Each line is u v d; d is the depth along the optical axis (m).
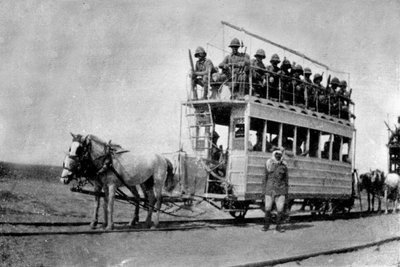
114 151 11.84
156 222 12.71
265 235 12.84
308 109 17.14
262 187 13.95
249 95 14.24
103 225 11.78
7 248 8.84
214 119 15.46
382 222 17.22
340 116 19.55
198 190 13.89
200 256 9.62
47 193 18.22
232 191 13.93
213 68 14.72
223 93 14.52
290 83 16.53
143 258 9.24
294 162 15.98
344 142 20.12
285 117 15.58
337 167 18.75
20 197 15.94
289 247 11.20
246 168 13.85
